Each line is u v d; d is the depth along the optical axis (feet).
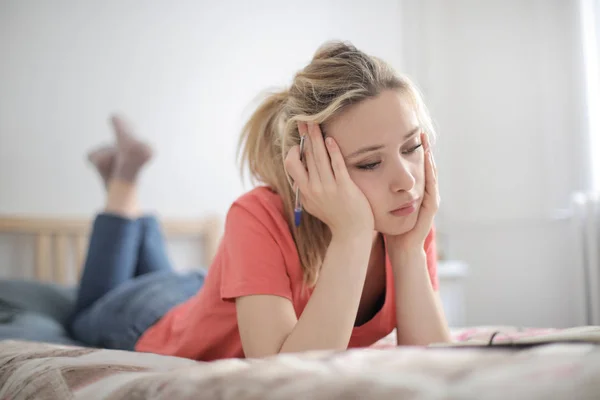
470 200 8.52
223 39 8.89
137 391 1.59
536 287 8.00
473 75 8.52
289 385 1.22
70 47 8.16
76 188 8.03
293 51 9.23
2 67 7.85
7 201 7.73
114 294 5.54
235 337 3.30
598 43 7.24
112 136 8.25
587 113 7.30
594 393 0.98
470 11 8.57
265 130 3.35
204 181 8.64
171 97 8.58
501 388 0.99
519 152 8.04
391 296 3.35
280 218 3.08
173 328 3.92
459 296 7.14
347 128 2.80
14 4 7.95
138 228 6.58
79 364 2.18
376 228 2.93
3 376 2.37
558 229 7.76
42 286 6.57
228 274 2.94
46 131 7.97
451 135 8.70
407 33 9.34
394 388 1.07
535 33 7.91
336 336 2.59
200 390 1.37
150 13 8.56
